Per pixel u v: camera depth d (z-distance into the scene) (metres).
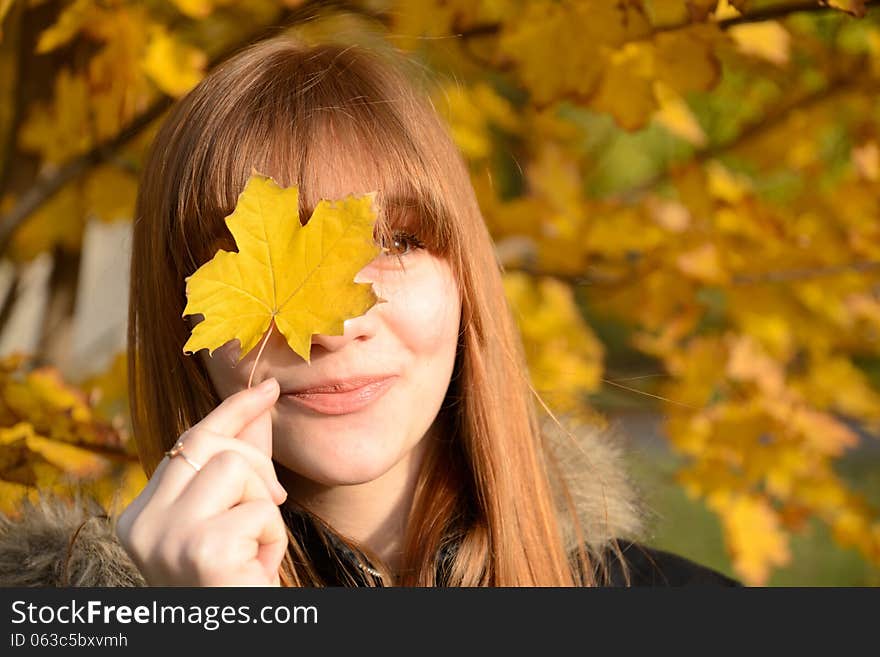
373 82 1.58
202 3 2.21
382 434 1.45
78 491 2.05
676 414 2.79
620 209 2.88
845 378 2.92
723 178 2.81
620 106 2.15
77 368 3.13
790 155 2.81
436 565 1.67
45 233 2.84
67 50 2.47
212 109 1.54
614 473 2.09
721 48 2.11
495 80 3.18
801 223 2.76
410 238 1.54
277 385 1.37
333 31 2.33
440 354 1.54
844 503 2.76
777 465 2.73
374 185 1.49
